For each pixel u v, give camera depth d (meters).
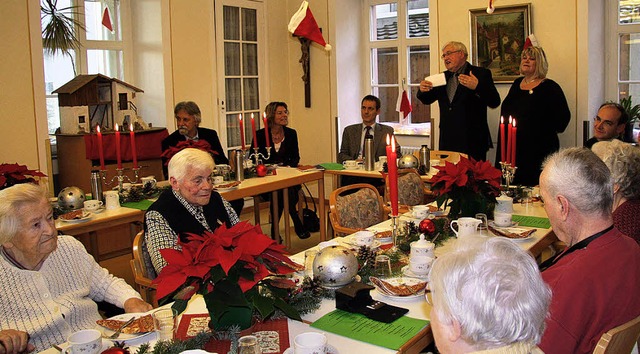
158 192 3.98
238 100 6.64
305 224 5.70
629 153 2.18
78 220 3.37
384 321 1.85
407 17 6.71
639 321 1.54
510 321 1.05
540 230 2.87
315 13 6.82
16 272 2.04
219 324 1.77
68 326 2.10
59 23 5.28
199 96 6.22
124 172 5.37
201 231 2.67
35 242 2.00
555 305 1.65
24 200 1.99
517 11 5.36
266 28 6.86
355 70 6.97
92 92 5.38
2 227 1.96
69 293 2.19
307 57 6.90
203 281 1.66
